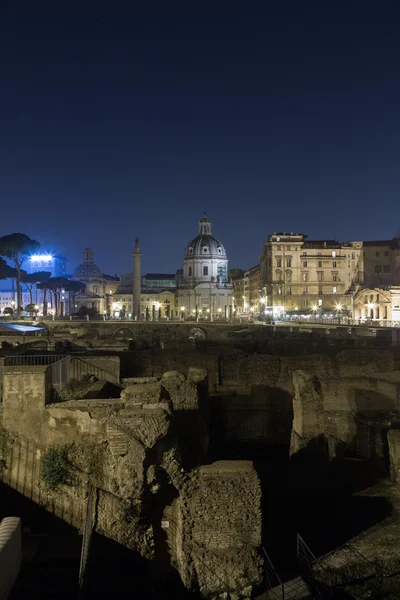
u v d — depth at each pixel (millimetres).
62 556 11219
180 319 123250
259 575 10758
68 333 50844
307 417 17781
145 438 11703
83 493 12195
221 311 184250
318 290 146000
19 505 12391
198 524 10914
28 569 10836
